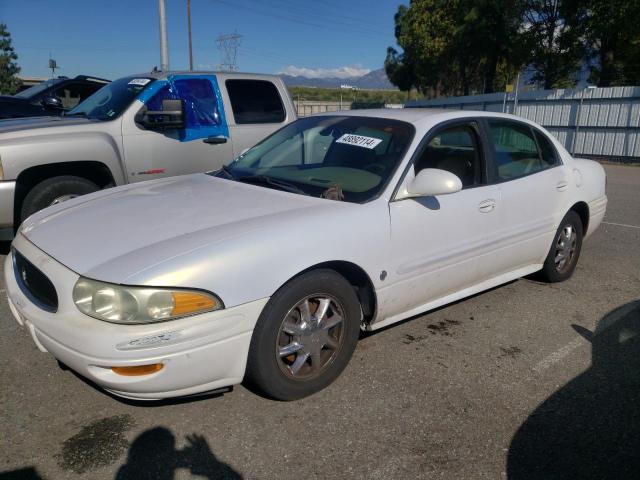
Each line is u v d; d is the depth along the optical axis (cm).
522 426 290
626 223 794
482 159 407
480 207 390
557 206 470
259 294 272
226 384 278
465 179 397
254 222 295
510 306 456
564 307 457
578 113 1841
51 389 312
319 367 312
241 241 273
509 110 2094
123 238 284
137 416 288
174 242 273
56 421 283
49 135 521
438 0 3089
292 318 296
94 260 267
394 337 390
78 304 255
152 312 247
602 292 496
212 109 639
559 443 276
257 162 415
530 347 382
